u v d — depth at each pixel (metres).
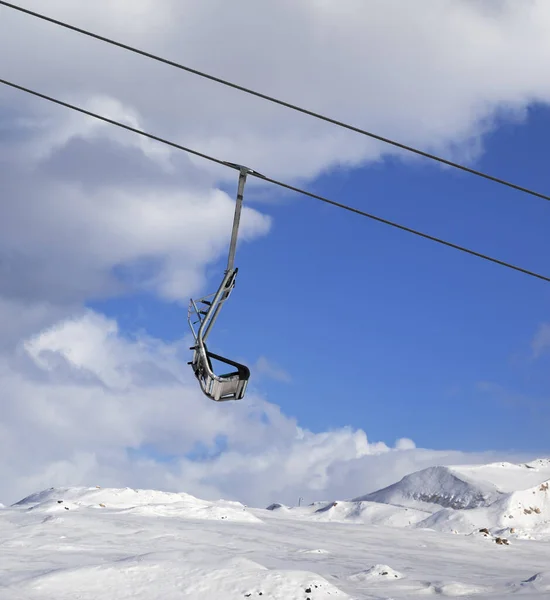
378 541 95.69
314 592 35.47
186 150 15.14
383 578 51.62
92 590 36.16
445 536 107.75
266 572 36.88
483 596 46.09
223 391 14.77
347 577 52.97
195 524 82.06
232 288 14.88
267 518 113.62
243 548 67.69
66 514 72.44
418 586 50.12
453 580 56.31
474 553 91.81
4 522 66.88
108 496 108.50
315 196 15.73
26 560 47.94
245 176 15.05
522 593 46.88
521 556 91.94
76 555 51.41
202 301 14.90
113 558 51.16
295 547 75.00
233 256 14.91
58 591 36.03
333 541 88.62
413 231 16.28
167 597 35.09
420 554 85.25
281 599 34.72
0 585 37.06
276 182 15.34
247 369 14.74
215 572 37.09
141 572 37.50
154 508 92.12
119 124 15.24
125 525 70.56
